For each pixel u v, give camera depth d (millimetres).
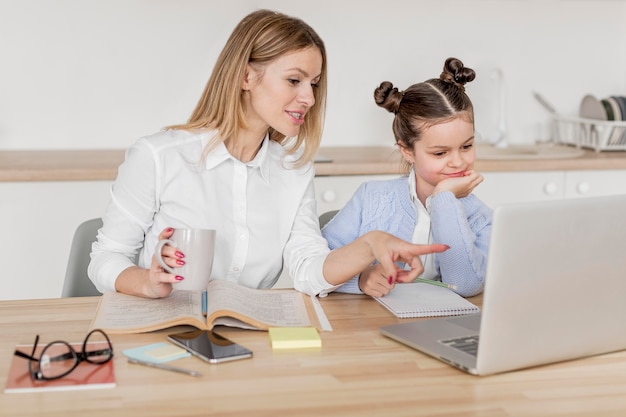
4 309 1415
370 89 3230
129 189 1645
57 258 2584
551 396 1072
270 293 1538
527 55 3361
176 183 1669
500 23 3309
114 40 2990
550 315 1149
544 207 1095
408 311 1431
